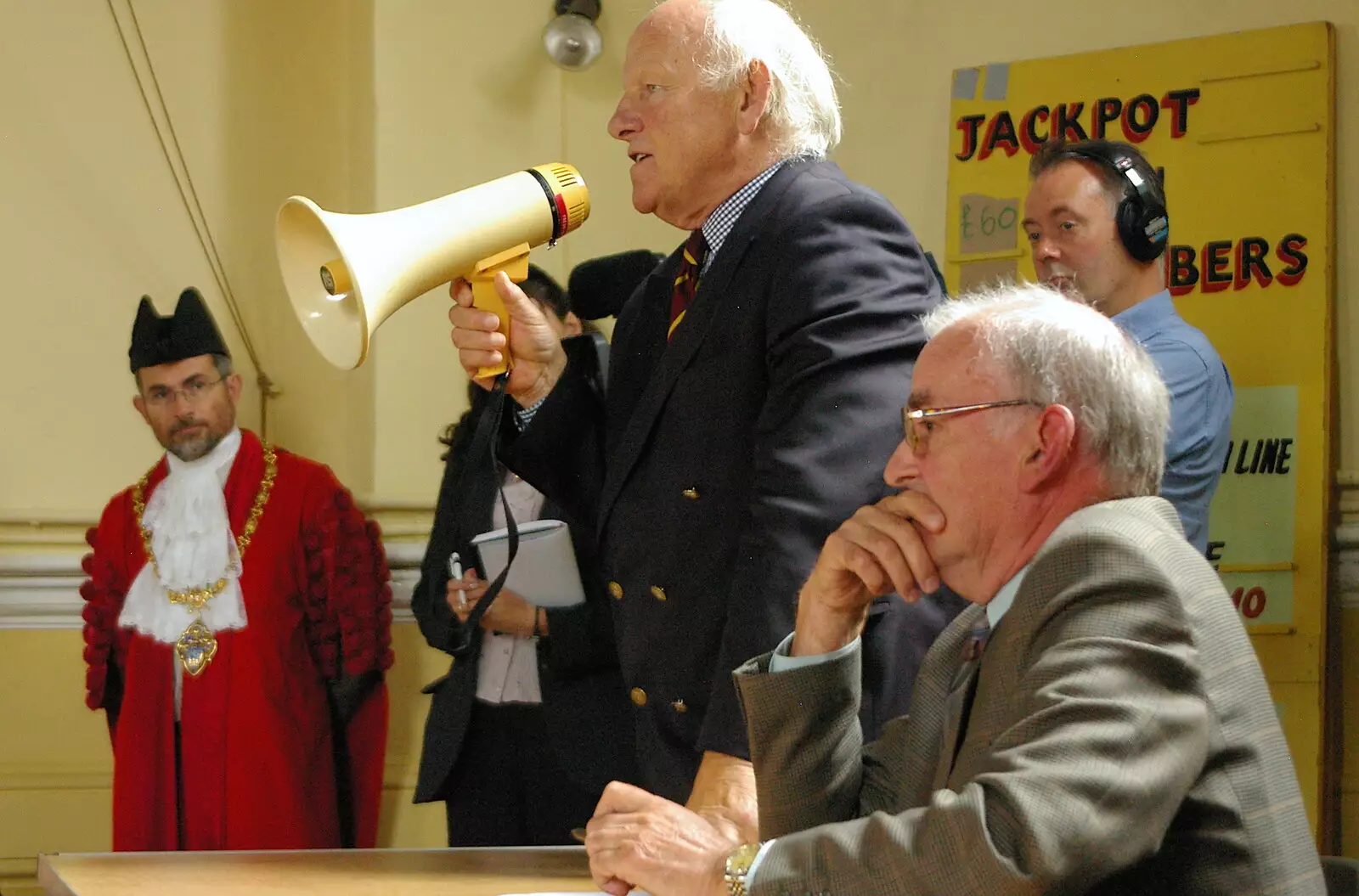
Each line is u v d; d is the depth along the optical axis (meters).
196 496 3.67
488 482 3.37
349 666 3.67
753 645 1.79
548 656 3.13
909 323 1.98
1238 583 3.62
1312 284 3.66
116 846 3.52
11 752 4.09
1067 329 1.33
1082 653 1.18
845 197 2.05
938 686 1.54
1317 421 3.61
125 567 3.70
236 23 4.53
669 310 2.31
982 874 1.10
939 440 1.36
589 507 2.31
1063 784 1.11
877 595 1.46
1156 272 2.83
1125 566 1.21
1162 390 1.35
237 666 3.56
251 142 4.52
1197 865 1.18
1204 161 3.80
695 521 2.05
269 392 4.48
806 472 1.86
